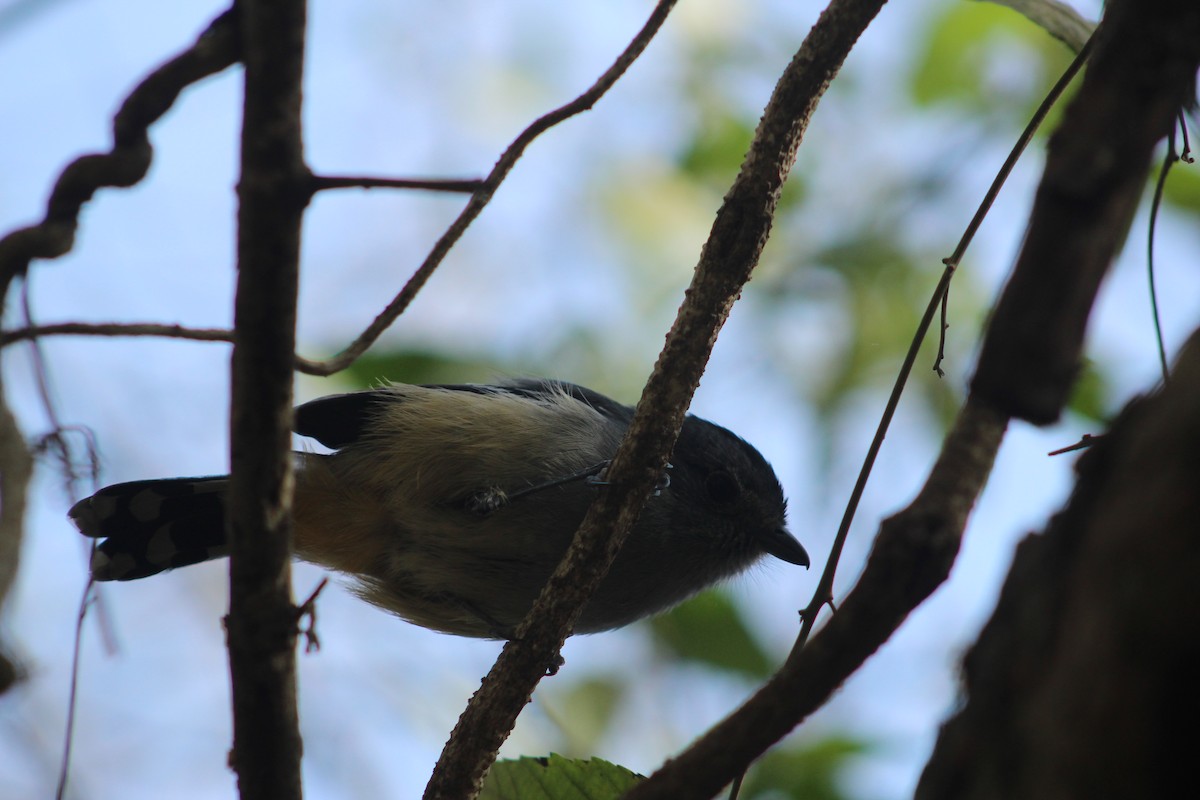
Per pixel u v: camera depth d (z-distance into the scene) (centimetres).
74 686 503
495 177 494
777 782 823
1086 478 275
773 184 631
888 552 323
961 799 278
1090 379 846
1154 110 291
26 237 437
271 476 446
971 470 326
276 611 468
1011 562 290
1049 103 522
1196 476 247
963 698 293
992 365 305
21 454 432
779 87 624
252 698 480
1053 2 668
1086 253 294
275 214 401
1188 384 257
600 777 586
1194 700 245
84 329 451
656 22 496
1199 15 290
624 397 1214
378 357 1137
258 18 380
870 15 606
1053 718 262
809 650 339
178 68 444
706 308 646
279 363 426
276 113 392
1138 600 249
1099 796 253
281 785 495
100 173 443
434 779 648
